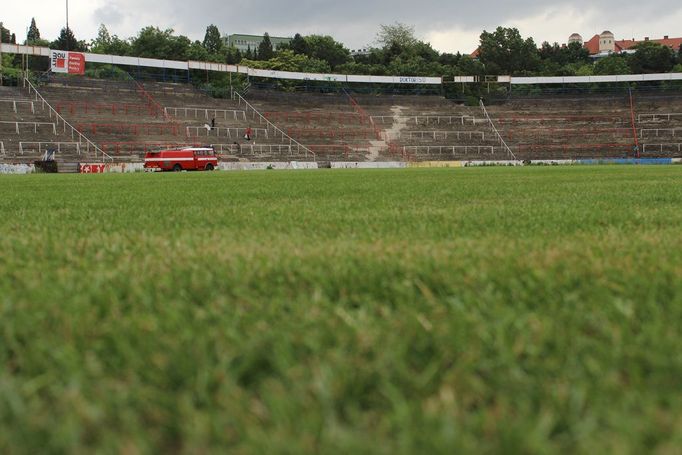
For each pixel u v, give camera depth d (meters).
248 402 1.31
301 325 1.85
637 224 5.20
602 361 1.51
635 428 1.14
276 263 3.00
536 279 2.53
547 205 7.61
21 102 55.78
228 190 13.34
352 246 3.66
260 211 7.13
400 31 126.12
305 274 2.69
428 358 1.59
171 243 4.03
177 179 23.64
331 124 71.19
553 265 2.81
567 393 1.32
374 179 20.33
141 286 2.52
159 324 1.89
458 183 15.87
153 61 66.00
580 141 71.50
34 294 2.35
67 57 60.91
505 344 1.62
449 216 6.04
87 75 69.69
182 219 6.17
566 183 14.97
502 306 2.09
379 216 6.17
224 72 76.06
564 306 2.11
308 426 1.18
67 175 34.00
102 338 1.77
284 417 1.21
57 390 1.39
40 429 1.19
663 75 75.62
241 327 1.88
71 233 4.88
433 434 1.13
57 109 56.91
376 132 71.44
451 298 2.23
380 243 3.77
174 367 1.50
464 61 115.25
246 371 1.49
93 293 2.34
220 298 2.27
